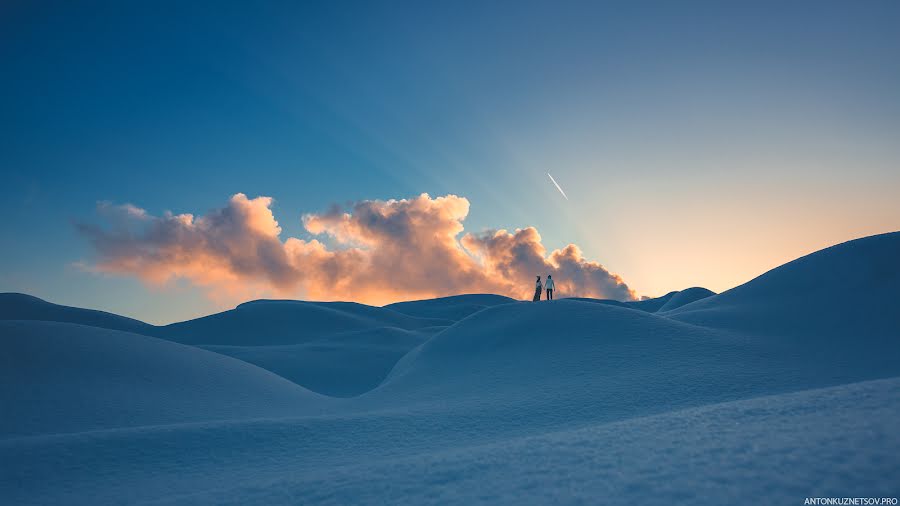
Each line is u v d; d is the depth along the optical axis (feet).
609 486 29.09
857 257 147.33
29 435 82.94
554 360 112.98
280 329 411.75
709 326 133.08
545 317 143.74
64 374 107.86
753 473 27.40
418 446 63.82
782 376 87.10
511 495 30.17
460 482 34.22
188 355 142.92
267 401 121.60
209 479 54.54
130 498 48.88
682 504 25.07
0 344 112.57
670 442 36.04
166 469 58.95
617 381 91.56
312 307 462.19
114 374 113.91
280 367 250.98
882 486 23.56
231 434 71.67
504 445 43.68
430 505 30.53
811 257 161.58
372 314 498.28
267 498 36.78
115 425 90.48
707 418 42.14
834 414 36.06
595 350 114.32
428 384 119.65
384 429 73.97
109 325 444.55
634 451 35.22
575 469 33.22
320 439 70.03
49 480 55.26
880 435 29.71
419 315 622.13
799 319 128.67
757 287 161.07
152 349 137.28
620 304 579.07
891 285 130.31
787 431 33.81
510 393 94.89
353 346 301.63
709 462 30.25
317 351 286.25
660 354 105.81
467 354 136.67
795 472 26.58
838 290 137.80
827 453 28.35
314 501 34.60
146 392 108.99
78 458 61.82
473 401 92.53
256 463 60.29
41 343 118.83
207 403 110.63
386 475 38.37
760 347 108.99
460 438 66.85
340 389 225.35
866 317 120.78
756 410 42.06
